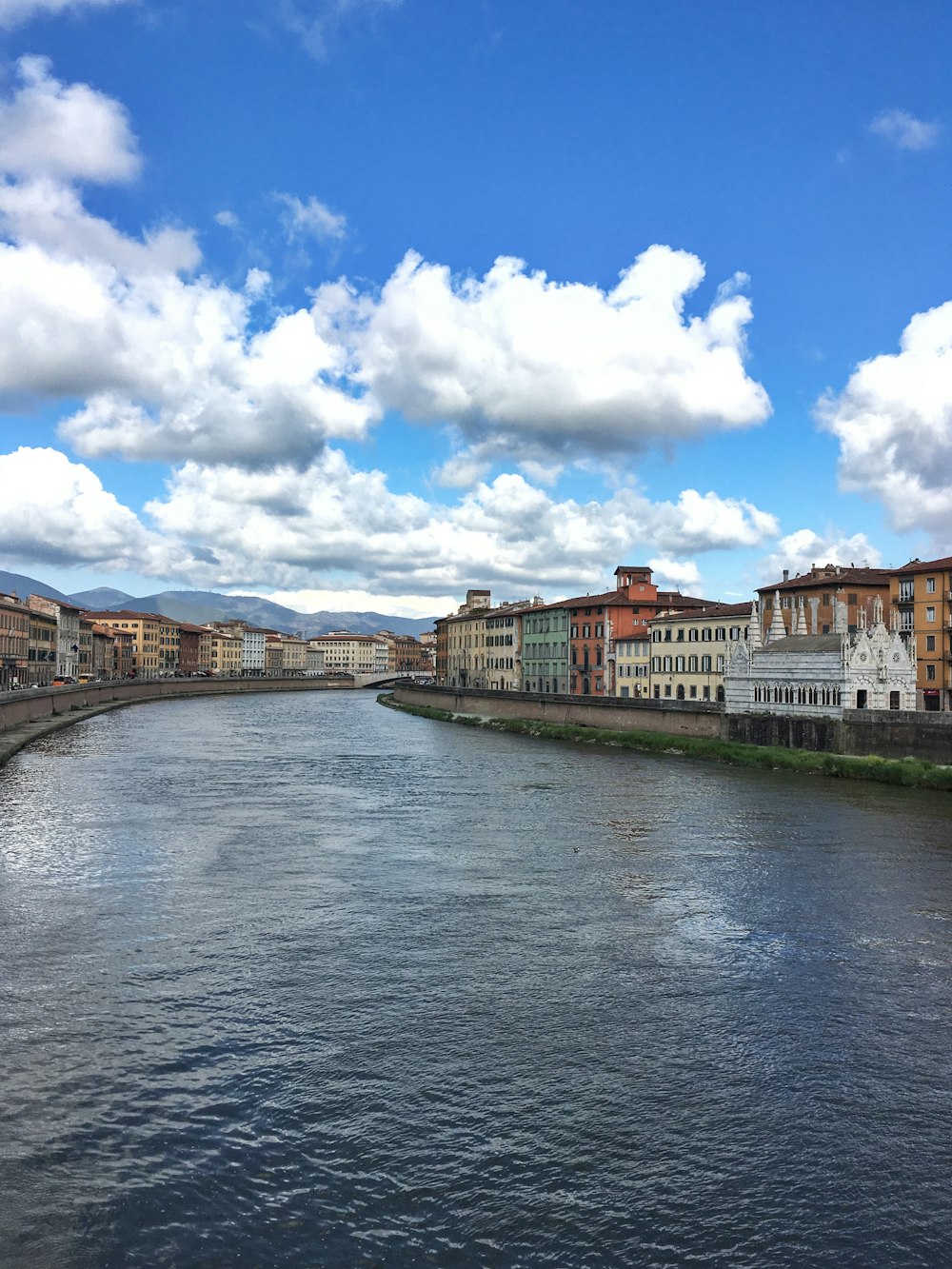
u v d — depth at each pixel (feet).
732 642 323.57
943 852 152.46
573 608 503.61
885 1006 88.58
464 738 367.04
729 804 198.59
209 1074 73.61
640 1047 79.46
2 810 182.60
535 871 138.62
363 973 95.61
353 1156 63.26
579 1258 54.44
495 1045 79.46
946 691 316.40
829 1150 64.90
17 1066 74.18
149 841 156.25
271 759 281.54
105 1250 54.19
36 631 579.07
